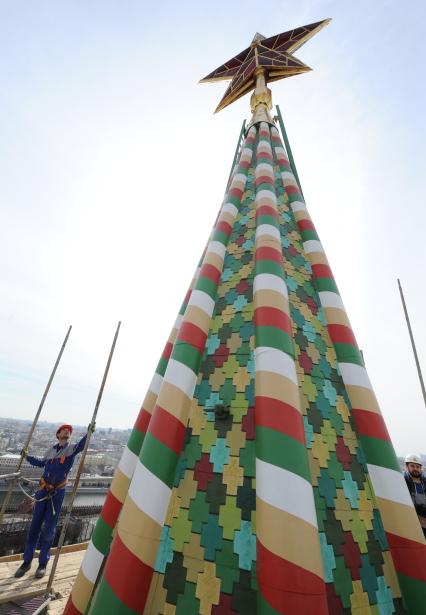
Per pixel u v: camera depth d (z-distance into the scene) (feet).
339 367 21.22
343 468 16.85
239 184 32.86
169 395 17.35
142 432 22.18
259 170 32.55
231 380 18.86
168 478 15.14
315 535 12.28
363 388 19.89
